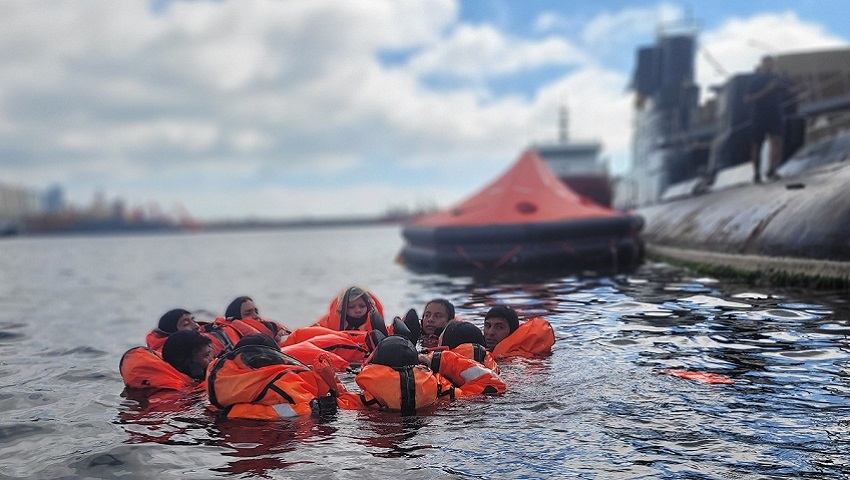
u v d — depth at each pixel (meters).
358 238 84.62
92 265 32.19
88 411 4.86
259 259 34.88
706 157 26.81
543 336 6.29
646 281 12.18
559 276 13.99
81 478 3.54
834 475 3.20
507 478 3.29
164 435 4.19
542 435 3.91
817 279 9.91
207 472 3.52
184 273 24.55
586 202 20.75
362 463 3.55
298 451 3.77
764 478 3.18
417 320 6.78
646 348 6.29
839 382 4.86
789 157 17.28
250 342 4.82
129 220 198.62
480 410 4.45
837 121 16.88
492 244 17.00
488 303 10.16
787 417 4.09
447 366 5.07
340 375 5.75
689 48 28.42
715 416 4.15
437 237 17.48
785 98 17.66
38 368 6.64
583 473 3.31
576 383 5.08
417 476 3.34
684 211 18.91
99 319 11.21
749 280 11.42
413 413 4.44
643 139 32.12
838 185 11.09
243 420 4.41
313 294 15.26
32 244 93.88
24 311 12.51
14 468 3.73
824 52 22.12
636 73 30.25
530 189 20.16
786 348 6.03
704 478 3.21
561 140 54.94
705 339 6.58
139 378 5.52
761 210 13.00
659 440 3.75
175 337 5.80
